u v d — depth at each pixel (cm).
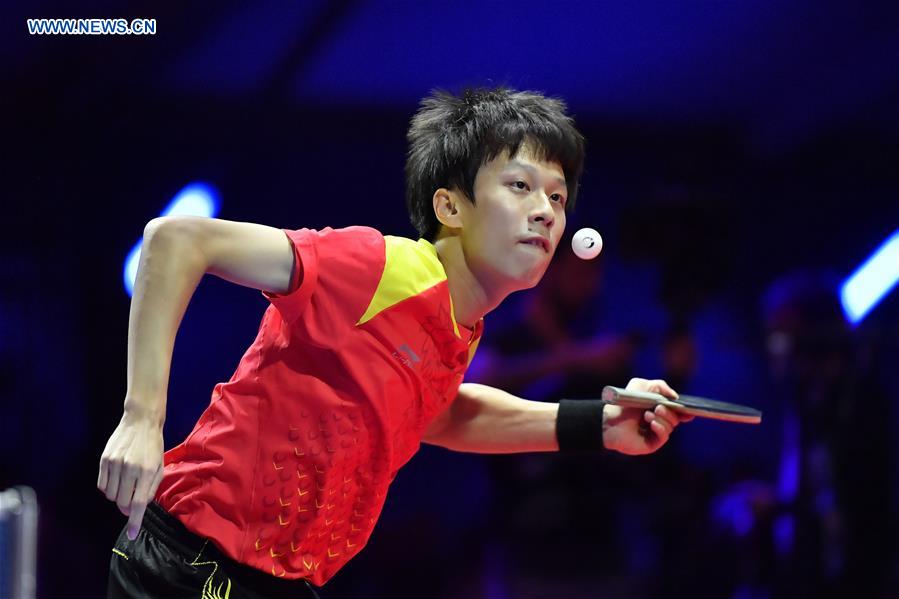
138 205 1538
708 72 1573
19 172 1498
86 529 1488
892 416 1449
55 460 1497
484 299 698
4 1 1373
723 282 1540
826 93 1595
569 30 1496
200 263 599
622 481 1320
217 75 1502
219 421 647
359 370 632
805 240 1653
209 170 1551
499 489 1319
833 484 1407
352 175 1592
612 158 1628
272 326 652
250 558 641
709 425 1518
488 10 1462
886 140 1636
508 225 674
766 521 1408
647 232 1527
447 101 731
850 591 1388
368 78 1528
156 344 584
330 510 663
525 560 1296
